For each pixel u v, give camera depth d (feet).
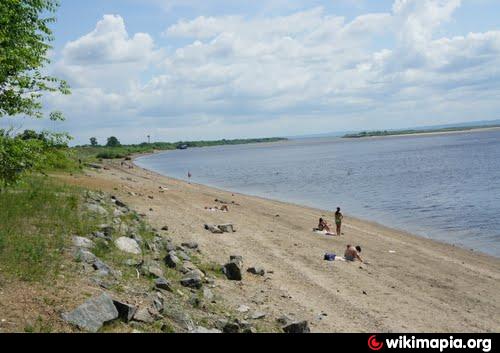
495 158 320.09
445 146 542.57
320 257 70.85
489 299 56.39
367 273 64.08
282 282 55.47
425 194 167.73
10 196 60.18
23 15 45.73
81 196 74.49
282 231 90.27
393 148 588.50
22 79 43.70
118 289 36.27
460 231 104.12
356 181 223.92
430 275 65.92
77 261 39.70
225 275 53.21
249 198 156.66
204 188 185.78
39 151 45.32
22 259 36.73
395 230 105.19
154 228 70.28
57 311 29.19
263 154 640.58
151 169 357.20
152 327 31.63
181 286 44.34
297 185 216.13
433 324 46.75
